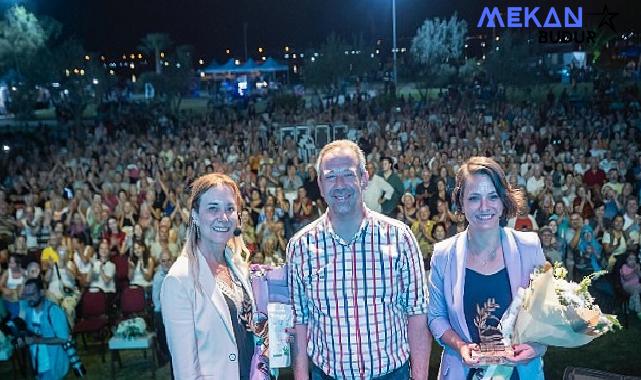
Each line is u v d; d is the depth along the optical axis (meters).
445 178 11.52
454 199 3.22
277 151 16.05
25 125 27.67
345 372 3.04
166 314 2.92
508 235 3.17
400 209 10.07
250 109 28.19
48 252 8.23
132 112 31.44
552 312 2.78
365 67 38.12
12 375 6.76
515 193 3.17
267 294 3.22
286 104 30.81
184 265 2.97
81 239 9.35
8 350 6.67
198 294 2.93
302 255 3.05
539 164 11.62
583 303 2.79
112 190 12.11
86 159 15.74
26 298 6.14
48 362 6.12
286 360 3.12
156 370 6.77
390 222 3.04
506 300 3.09
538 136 16.56
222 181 3.05
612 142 15.07
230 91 44.44
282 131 16.91
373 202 10.72
